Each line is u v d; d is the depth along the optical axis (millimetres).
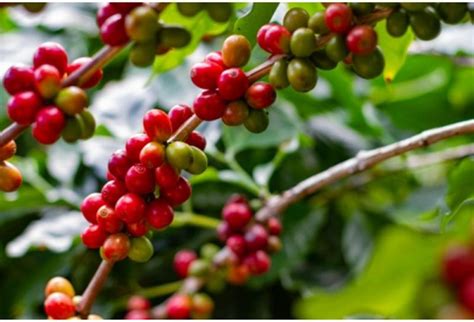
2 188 667
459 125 753
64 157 1056
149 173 646
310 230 1049
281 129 1021
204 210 1031
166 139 648
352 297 1284
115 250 652
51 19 1120
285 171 1070
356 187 1125
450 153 1034
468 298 1493
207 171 969
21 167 1034
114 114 1023
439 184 1151
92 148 1016
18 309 1002
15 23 1146
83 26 1145
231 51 653
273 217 899
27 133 1147
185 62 1059
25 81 630
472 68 1231
